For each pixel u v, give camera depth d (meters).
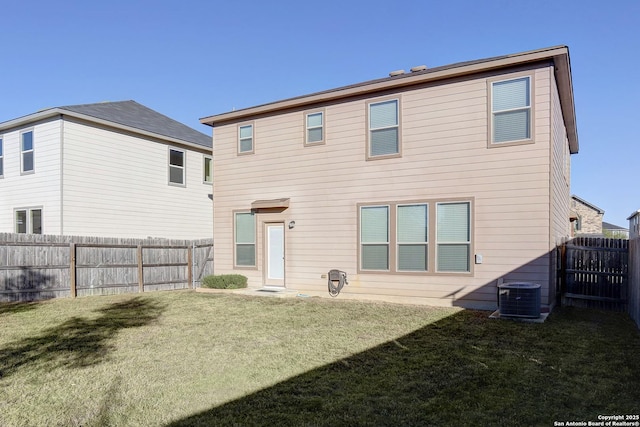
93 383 4.59
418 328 7.25
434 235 9.79
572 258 9.79
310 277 11.43
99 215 14.45
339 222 11.05
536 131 8.79
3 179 14.98
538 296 7.96
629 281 8.73
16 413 3.81
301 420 3.63
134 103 19.23
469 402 3.97
